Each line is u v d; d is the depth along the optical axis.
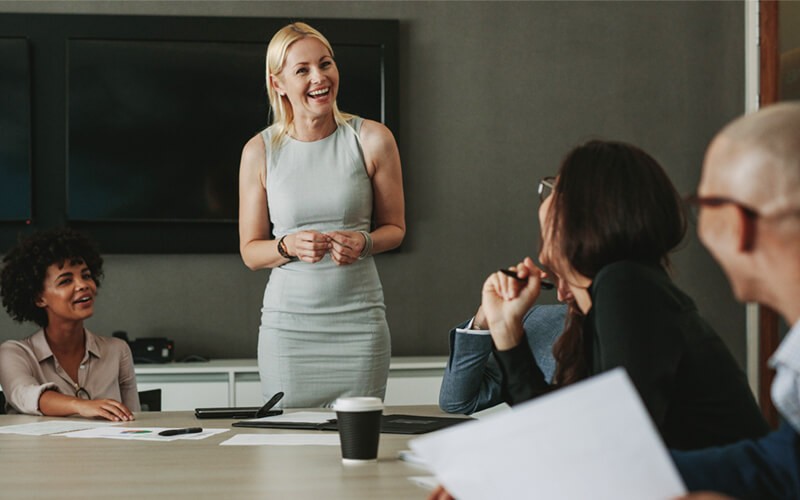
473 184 4.95
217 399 4.30
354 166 2.97
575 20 5.02
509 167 4.97
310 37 2.92
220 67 4.78
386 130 3.03
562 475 0.90
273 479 1.39
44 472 1.49
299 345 2.92
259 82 4.80
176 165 4.75
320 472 1.45
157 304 4.79
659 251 1.43
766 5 5.03
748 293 0.92
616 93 5.04
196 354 4.79
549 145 5.00
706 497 0.84
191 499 1.25
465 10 4.96
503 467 0.92
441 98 4.94
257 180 3.02
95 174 4.71
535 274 1.56
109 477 1.43
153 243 4.77
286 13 4.84
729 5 5.10
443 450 0.95
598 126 5.02
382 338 2.99
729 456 1.06
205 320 4.80
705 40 5.09
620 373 0.88
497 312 1.55
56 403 2.41
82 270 2.83
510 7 4.99
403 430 1.88
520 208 4.97
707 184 0.90
